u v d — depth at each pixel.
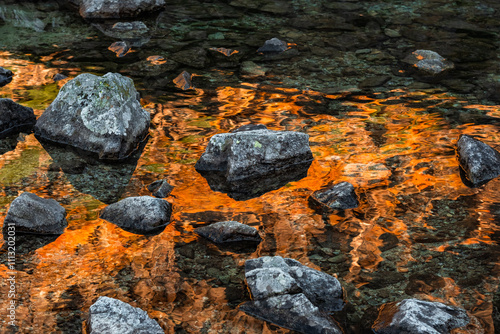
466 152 4.25
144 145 4.57
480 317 2.72
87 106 4.57
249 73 6.10
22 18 7.75
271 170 4.23
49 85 5.63
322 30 7.55
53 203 3.61
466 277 3.04
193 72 6.09
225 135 4.32
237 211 3.70
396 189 3.96
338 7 8.62
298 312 2.68
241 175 4.14
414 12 8.41
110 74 4.73
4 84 5.59
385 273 3.07
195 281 2.98
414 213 3.66
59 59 6.33
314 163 4.35
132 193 3.88
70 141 4.55
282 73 6.13
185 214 3.64
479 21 8.01
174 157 4.40
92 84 4.65
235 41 7.08
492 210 3.70
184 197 3.86
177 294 2.88
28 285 2.91
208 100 5.41
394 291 2.92
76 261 3.12
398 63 6.45
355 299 2.86
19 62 6.20
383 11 8.44
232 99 5.45
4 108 4.71
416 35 7.39
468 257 3.21
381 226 3.52
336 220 3.59
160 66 6.21
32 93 5.42
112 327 2.51
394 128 4.92
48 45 6.77
